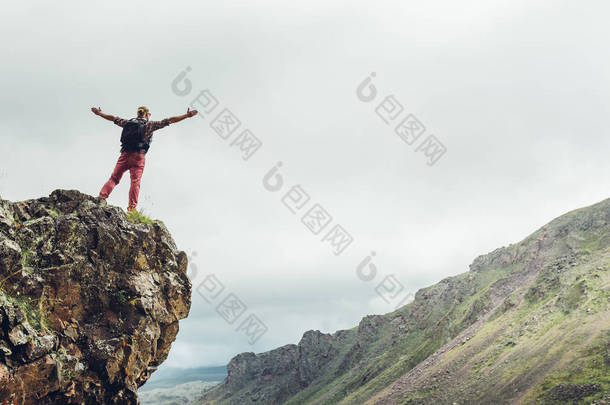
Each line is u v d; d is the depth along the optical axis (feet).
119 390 51.16
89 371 48.62
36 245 46.65
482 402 415.03
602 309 450.30
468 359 565.94
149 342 54.29
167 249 60.64
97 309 50.24
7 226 44.32
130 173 62.44
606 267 539.70
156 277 57.88
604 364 356.18
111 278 51.88
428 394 533.96
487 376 469.57
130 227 55.62
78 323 48.49
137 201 62.03
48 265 46.98
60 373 44.34
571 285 552.41
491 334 598.75
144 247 56.65
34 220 47.44
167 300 59.00
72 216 50.21
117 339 50.31
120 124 63.00
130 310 52.70
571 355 396.78
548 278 625.82
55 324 46.32
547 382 372.99
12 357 41.09
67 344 46.75
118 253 53.01
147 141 63.36
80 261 49.24
